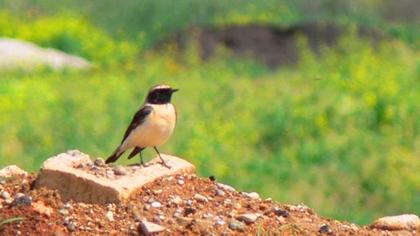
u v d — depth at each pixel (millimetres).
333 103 19812
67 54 31062
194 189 8359
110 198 7941
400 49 28453
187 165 8719
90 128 19375
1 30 32781
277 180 16359
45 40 32312
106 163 8891
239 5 37969
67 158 8461
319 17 36562
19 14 36750
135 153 9219
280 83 23781
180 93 22812
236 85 23875
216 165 16906
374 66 24141
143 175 8344
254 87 23672
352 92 20984
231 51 29281
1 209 7793
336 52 28156
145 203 8023
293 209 8391
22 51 28547
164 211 7941
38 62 27953
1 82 24672
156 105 8938
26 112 20922
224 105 21484
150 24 36438
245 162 17219
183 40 29844
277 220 8070
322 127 18844
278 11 37219
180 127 19328
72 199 8000
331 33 30031
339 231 8000
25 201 7832
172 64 27891
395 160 17000
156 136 8938
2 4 38000
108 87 23953
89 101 21938
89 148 18203
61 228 7625
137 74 26234
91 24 36031
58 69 27609
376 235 8047
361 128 18953
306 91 21875
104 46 32281
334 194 15898
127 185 8055
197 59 28297
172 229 7695
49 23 34125
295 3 38406
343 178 16391
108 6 38375
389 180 16281
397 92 20312
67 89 23828
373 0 39500
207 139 18438
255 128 19203
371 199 15812
